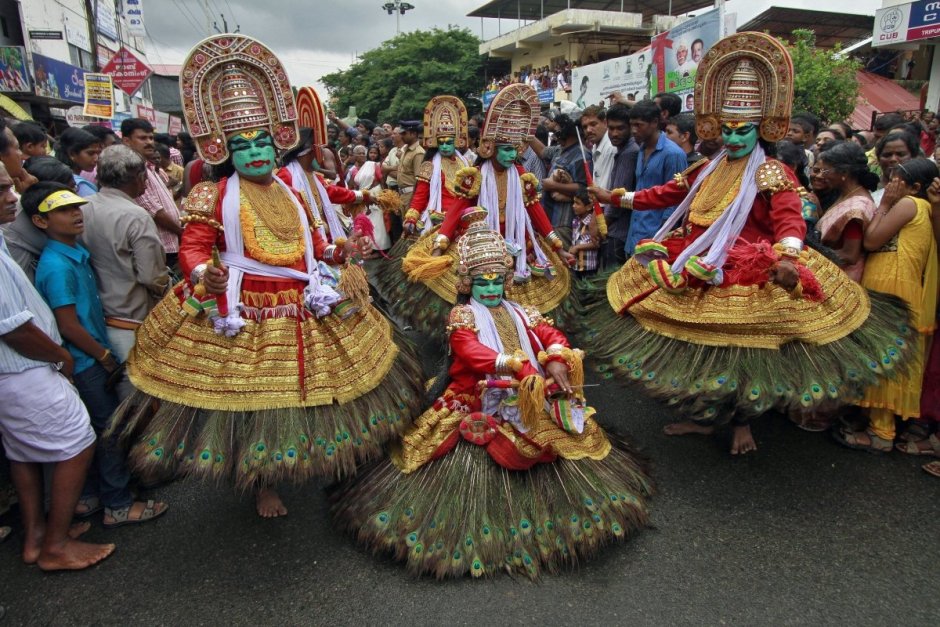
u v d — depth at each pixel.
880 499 3.34
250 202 2.86
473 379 2.98
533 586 2.71
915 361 3.42
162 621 2.56
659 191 3.86
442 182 5.40
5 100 10.74
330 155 6.69
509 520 2.80
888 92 17.00
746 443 3.79
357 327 2.97
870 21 20.81
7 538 3.09
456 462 2.86
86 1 18.16
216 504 3.36
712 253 3.26
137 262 3.19
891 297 3.51
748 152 3.32
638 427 4.21
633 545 2.98
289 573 2.82
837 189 3.96
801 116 5.93
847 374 3.07
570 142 5.66
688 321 3.29
